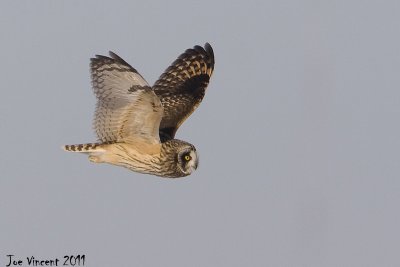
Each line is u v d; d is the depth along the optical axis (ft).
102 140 41.86
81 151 41.98
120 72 39.32
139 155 42.65
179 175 44.32
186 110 49.01
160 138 46.11
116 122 41.22
